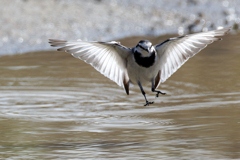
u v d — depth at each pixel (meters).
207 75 15.43
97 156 8.62
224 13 25.61
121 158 8.50
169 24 24.39
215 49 19.08
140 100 13.06
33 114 11.78
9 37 20.81
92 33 22.20
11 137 9.84
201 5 26.66
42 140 9.61
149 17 25.06
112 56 9.43
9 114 11.77
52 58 18.62
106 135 9.91
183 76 15.48
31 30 21.59
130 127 10.47
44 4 24.55
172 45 9.32
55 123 10.95
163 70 9.73
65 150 8.98
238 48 19.08
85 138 9.70
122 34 22.64
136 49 9.35
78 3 25.42
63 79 15.55
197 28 24.12
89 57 9.09
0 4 23.70
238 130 9.91
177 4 26.80
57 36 21.34
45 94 13.81
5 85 14.77
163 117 11.20
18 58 18.67
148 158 8.45
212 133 9.77
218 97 12.89
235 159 8.31
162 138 9.59
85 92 14.02
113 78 9.57
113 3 26.30
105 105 12.62
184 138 9.52
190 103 12.41
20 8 23.52
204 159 8.35
